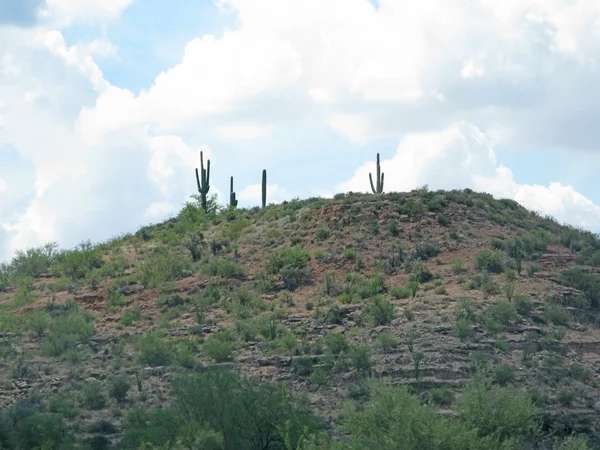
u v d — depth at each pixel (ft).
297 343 197.88
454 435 115.44
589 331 201.16
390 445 114.52
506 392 134.00
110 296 248.93
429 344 187.42
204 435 127.65
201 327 217.56
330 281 236.22
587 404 167.84
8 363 199.72
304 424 137.28
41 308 247.91
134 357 199.62
